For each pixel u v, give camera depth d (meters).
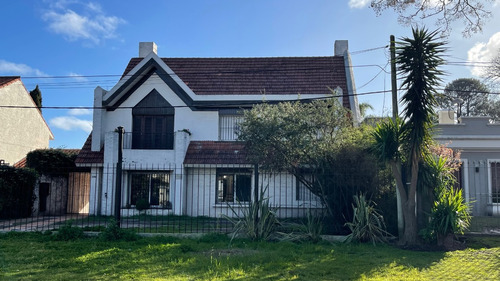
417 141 10.12
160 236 11.07
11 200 17.80
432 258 8.65
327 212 12.13
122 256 8.59
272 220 10.97
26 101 25.92
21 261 8.13
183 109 19.73
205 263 7.91
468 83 41.56
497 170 18.73
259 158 12.12
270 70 22.03
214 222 15.60
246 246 9.88
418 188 10.92
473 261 8.31
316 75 21.62
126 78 19.84
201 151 18.89
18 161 24.70
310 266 7.77
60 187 22.28
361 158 11.55
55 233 11.31
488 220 15.39
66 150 24.94
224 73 22.08
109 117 19.95
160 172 19.06
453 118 20.56
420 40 9.92
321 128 12.30
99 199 19.33
